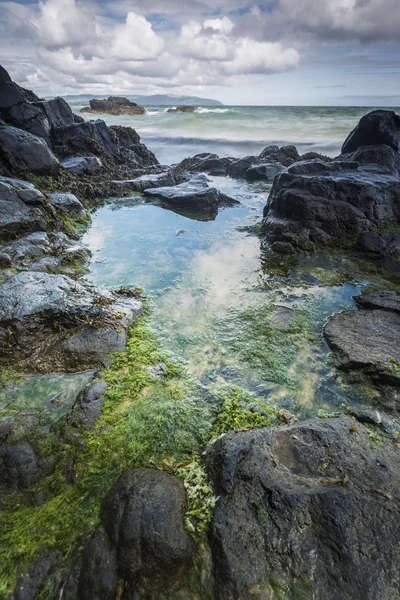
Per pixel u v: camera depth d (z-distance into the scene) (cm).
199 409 430
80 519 296
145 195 1438
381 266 830
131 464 355
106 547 267
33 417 407
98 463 356
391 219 1011
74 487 330
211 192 1304
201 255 892
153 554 258
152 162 2188
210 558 263
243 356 527
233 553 259
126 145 2208
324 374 491
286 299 688
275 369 500
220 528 275
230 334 578
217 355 529
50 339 518
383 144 1434
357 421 389
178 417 415
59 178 1309
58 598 246
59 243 891
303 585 244
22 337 502
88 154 1647
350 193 981
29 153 1232
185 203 1305
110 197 1406
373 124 1438
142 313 632
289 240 928
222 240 1002
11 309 520
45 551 273
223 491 302
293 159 2180
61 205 1085
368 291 718
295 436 357
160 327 593
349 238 946
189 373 492
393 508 280
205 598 244
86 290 625
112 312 583
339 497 285
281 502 287
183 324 603
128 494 298
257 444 341
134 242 970
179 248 933
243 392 459
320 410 432
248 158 1992
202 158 2242
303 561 255
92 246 938
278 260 869
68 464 354
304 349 543
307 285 745
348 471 317
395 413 419
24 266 741
